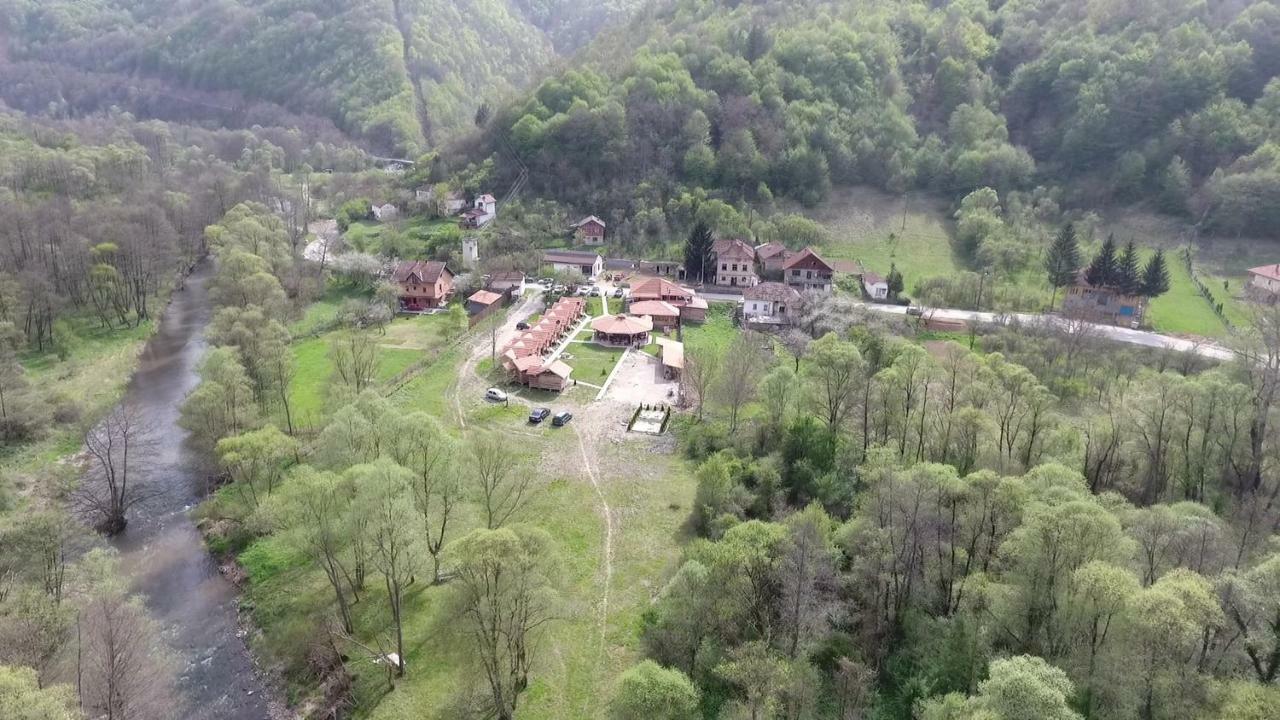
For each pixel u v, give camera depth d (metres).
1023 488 52.75
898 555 52.84
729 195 172.62
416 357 111.94
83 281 119.62
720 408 90.69
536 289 143.88
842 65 196.75
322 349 115.25
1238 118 163.12
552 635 57.28
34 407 86.31
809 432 76.00
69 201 136.62
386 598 61.84
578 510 74.75
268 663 57.00
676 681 43.19
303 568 66.12
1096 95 177.38
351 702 52.53
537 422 93.12
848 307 126.12
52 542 59.25
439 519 65.38
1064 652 45.34
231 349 87.50
